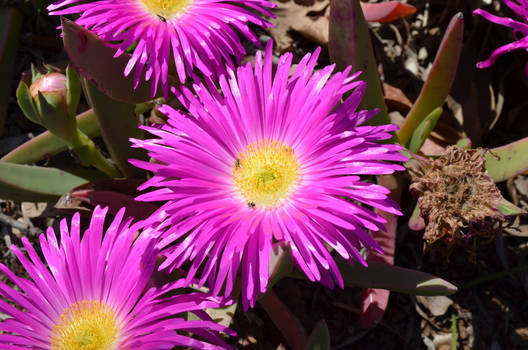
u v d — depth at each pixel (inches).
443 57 12.7
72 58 11.7
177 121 11.9
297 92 12.1
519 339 13.8
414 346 13.8
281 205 12.0
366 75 12.7
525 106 15.0
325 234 11.2
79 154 13.4
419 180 12.2
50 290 11.7
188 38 12.5
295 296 14.1
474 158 12.1
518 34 14.6
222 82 12.3
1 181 12.6
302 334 12.8
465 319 13.9
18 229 14.5
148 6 12.5
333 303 14.1
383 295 12.9
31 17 15.7
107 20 12.2
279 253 11.3
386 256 13.3
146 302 11.3
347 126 11.8
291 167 12.2
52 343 11.6
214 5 12.6
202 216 11.4
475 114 14.7
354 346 13.9
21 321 11.4
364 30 12.4
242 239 11.1
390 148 11.5
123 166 13.7
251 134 12.4
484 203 11.9
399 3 13.6
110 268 11.6
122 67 12.1
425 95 13.3
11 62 15.0
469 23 15.5
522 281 14.2
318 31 15.1
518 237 14.4
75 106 12.8
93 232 11.8
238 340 13.7
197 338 12.2
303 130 12.1
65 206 12.8
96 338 11.4
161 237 11.5
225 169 12.2
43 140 13.8
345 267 12.4
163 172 11.6
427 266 14.3
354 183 11.4
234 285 12.5
